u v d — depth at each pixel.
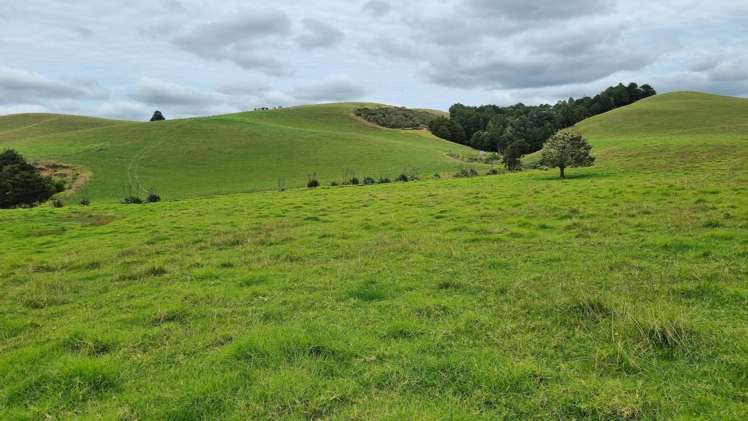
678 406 4.97
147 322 8.80
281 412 5.32
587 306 7.79
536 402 5.21
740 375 5.51
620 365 5.94
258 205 31.56
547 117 145.12
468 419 4.91
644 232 14.38
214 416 5.31
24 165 62.97
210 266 13.60
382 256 13.50
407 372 6.01
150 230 22.72
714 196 20.27
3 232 24.45
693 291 8.52
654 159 44.03
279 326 7.83
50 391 6.09
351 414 5.12
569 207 20.66
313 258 14.02
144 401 5.71
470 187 35.94
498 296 9.15
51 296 11.24
